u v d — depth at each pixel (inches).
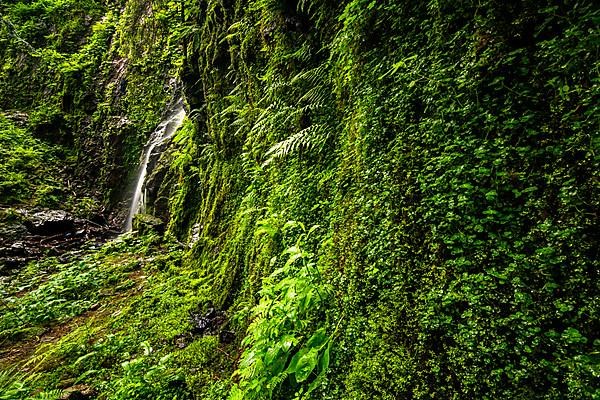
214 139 295.3
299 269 121.2
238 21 253.8
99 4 810.8
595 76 59.7
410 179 84.8
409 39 98.5
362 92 109.3
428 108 86.5
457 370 65.9
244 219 207.0
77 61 690.8
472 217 70.3
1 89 733.3
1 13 797.2
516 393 58.0
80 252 420.5
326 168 136.9
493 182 69.4
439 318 70.3
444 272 72.5
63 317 259.6
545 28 68.1
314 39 168.4
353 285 93.6
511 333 60.7
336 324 96.1
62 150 638.5
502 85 71.7
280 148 150.6
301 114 162.4
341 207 110.9
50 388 166.1
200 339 177.8
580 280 56.0
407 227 82.8
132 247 386.6
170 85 567.5
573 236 57.9
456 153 75.4
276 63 193.2
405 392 73.0
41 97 716.0
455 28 85.0
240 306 178.5
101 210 561.0
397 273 82.0
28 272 363.3
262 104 215.6
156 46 593.6
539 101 67.5
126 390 143.4
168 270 295.1
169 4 473.7
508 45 72.4
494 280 64.6
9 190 507.2
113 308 254.8
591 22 60.7
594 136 58.1
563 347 55.0
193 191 366.6
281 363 101.8
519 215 65.6
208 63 306.8
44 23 806.5
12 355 219.3
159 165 474.3
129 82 619.5
